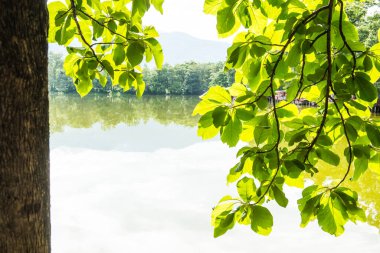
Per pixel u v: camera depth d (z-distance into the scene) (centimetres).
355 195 147
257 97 163
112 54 234
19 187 137
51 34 215
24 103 134
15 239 139
